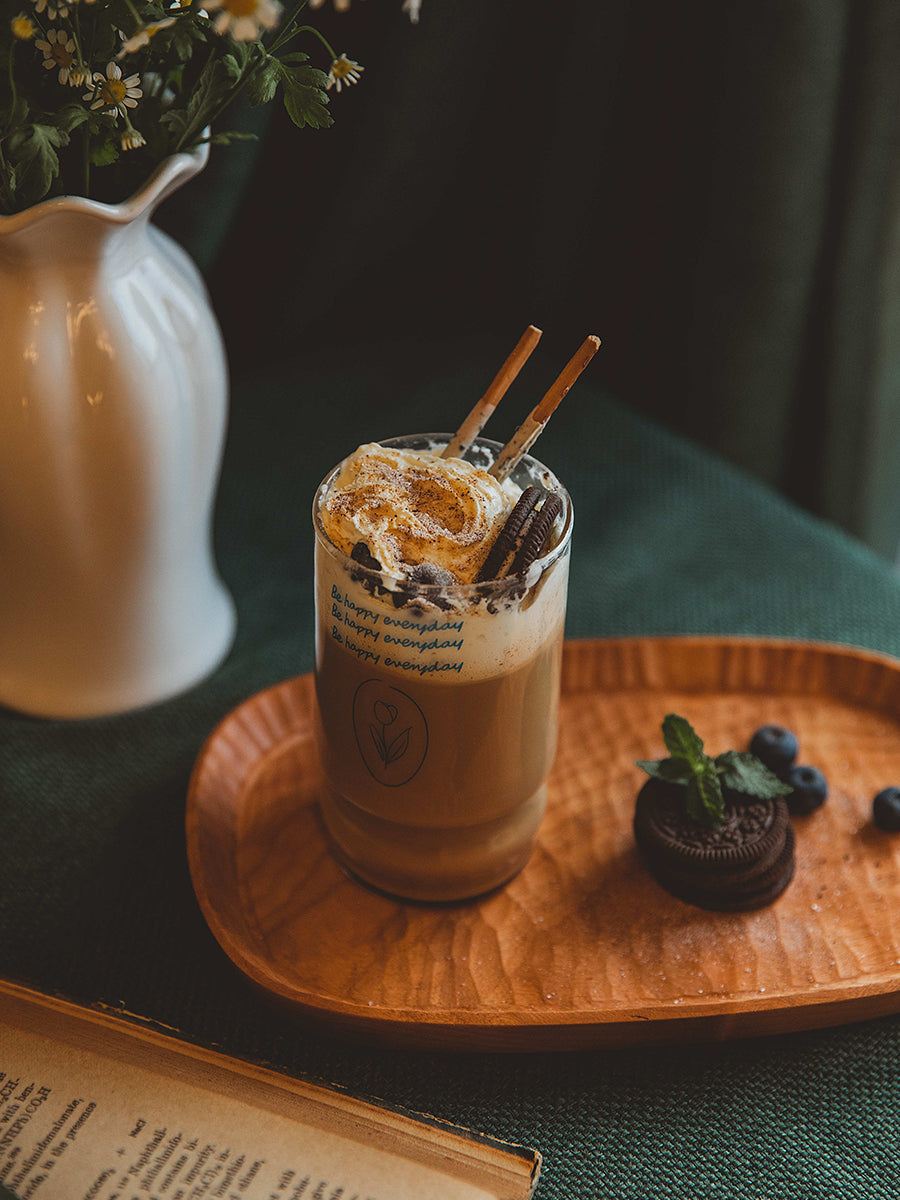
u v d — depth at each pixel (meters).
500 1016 0.51
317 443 0.75
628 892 0.56
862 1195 0.50
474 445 0.54
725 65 0.77
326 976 0.53
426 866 0.54
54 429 0.55
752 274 0.81
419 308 0.85
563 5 0.75
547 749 0.54
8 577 0.59
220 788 0.58
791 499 0.94
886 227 0.81
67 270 0.54
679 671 0.63
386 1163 0.48
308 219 0.77
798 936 0.55
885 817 0.57
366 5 0.71
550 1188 0.50
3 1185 0.48
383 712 0.51
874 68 0.76
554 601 0.51
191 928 0.55
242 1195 0.48
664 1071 0.52
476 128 0.79
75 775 0.60
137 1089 0.50
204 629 0.63
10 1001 0.52
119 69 0.52
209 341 0.58
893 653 0.66
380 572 0.49
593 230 0.84
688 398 0.87
